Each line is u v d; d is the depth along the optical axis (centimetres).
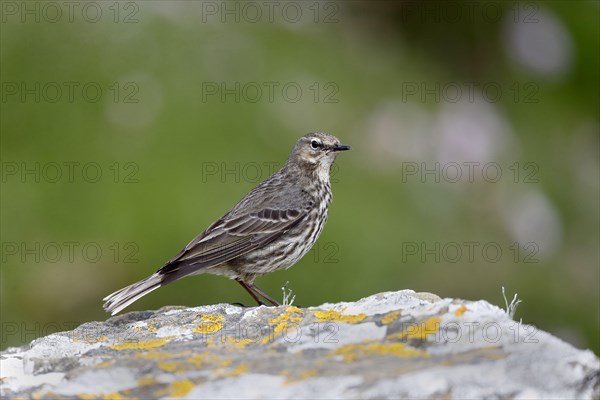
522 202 1784
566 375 607
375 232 1653
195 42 1941
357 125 1844
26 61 1878
